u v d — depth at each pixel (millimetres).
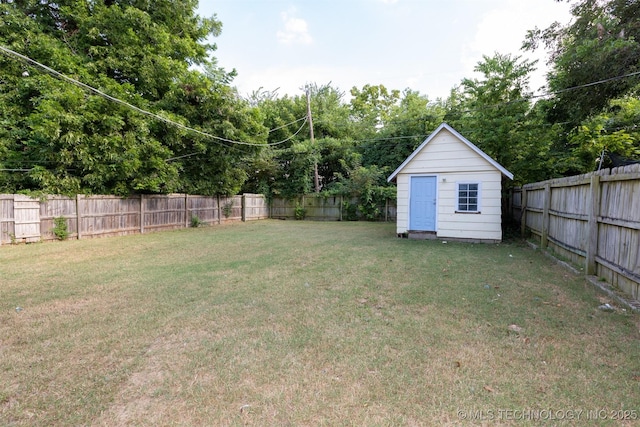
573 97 8508
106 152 9328
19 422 1771
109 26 10703
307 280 4656
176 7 12414
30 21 9398
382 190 15992
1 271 5285
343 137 21266
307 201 17719
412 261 5953
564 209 5941
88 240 9008
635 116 9133
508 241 8695
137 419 1799
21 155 9492
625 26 7176
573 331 2889
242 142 13297
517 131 11000
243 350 2568
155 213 11586
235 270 5305
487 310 3414
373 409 1853
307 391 2025
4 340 2766
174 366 2344
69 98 8656
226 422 1759
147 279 4754
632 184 3674
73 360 2439
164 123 10984
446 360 2387
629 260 3734
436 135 9086
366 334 2842
